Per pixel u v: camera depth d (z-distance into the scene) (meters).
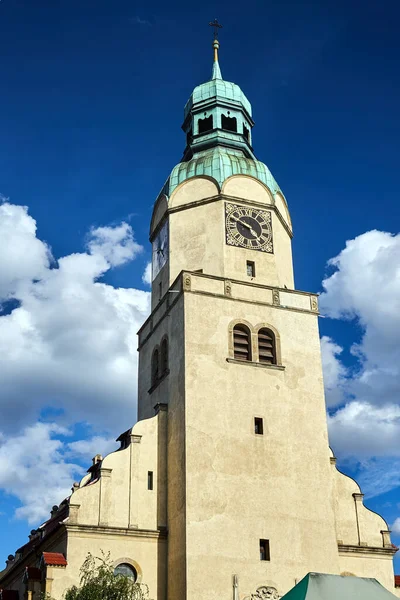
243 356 52.22
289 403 51.78
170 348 53.28
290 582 46.88
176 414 50.38
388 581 50.84
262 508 48.22
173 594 46.09
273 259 56.34
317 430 51.78
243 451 49.25
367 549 51.12
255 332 52.94
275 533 47.84
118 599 39.94
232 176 57.78
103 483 48.50
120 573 45.09
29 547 59.84
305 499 49.47
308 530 48.72
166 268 57.06
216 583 45.41
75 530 46.53
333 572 48.19
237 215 56.69
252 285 54.28
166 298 55.34
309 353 53.94
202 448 48.41
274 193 59.06
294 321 54.47
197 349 50.91
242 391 50.84
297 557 47.72
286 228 59.75
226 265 54.72
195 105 64.19
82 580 42.44
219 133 62.00
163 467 50.34
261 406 50.91
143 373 58.03
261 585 46.22
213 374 50.59
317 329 55.00
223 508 47.38
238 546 46.72
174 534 47.53
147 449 50.44
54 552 49.25
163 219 59.03
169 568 47.22
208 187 57.56
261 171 59.50
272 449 50.00
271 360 52.88
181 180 58.91
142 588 46.50
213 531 46.56
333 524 49.50
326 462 51.09
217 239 55.59
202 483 47.53
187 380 49.81
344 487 52.97
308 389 52.75
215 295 52.78
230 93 64.25
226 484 48.00
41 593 41.72
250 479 48.69
